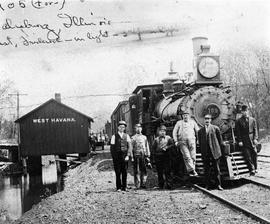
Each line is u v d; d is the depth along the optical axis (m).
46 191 20.80
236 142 11.61
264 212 7.38
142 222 7.11
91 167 20.61
